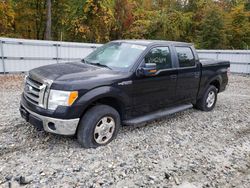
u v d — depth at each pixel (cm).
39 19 2350
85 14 2183
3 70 1105
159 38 2458
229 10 2939
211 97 666
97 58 489
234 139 484
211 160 390
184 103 575
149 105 473
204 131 513
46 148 385
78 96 357
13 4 2127
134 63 434
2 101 646
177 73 517
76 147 393
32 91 385
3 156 353
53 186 294
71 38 2311
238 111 688
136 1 2612
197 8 2731
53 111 351
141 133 473
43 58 1216
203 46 2478
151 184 314
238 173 359
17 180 300
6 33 2042
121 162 359
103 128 399
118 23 2356
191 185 320
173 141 448
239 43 2628
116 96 402
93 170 334
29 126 463
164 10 2581
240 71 1641
